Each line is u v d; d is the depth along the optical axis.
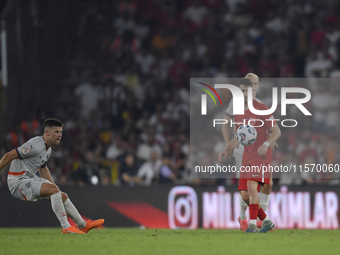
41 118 49.66
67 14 58.94
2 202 32.16
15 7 48.88
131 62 56.19
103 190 32.97
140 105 51.75
